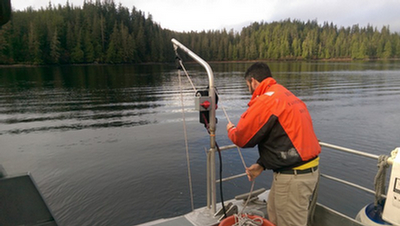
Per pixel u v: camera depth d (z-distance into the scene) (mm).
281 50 124812
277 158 2010
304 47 126750
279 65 99750
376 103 25078
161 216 6105
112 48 88812
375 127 15320
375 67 90312
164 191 7277
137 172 8602
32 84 42312
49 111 21875
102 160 9836
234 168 8859
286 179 2023
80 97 30250
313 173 2045
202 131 14484
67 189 7434
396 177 2244
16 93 32938
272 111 1956
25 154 10719
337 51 130750
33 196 1266
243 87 39938
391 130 14555
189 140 12531
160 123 16922
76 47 82875
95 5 96938
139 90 36969
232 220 2340
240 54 122750
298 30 137750
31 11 86562
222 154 10117
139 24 102062
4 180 1206
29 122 17656
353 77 56312
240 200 2920
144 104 25672
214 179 2586
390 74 63875
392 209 2266
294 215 2053
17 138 13445
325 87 39469
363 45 129625
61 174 8516
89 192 7242
